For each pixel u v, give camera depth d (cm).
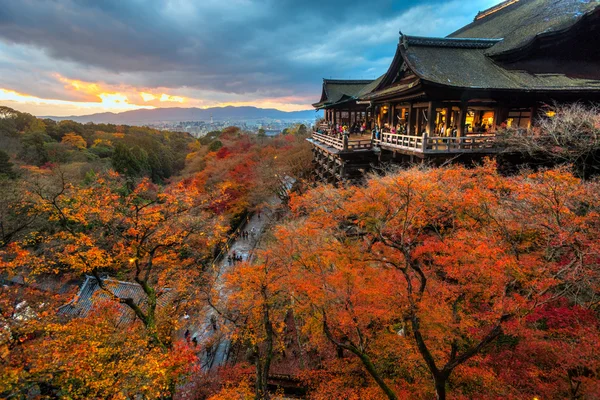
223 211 3700
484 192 1327
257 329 1570
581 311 995
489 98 2006
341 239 1675
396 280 1326
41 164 5406
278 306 1673
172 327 1628
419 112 2423
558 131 1574
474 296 1255
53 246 1789
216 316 2350
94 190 1599
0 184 2647
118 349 1084
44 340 1014
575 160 1484
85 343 1027
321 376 1511
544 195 1112
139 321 1669
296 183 4047
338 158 2822
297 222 2298
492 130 2050
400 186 1393
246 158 4872
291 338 2053
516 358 1154
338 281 1259
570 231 1016
